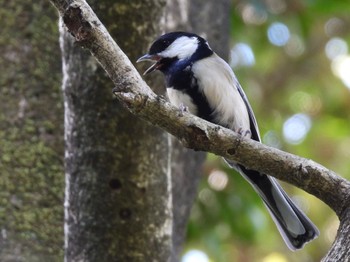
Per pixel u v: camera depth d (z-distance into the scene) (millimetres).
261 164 6285
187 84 8312
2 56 10070
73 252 7836
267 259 15414
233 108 8367
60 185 9688
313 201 15875
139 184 7777
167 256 7918
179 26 10961
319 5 13820
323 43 17047
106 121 7738
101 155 7750
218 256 13328
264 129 15734
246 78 15648
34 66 10062
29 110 9898
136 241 7770
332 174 6246
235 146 6246
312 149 16141
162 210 7879
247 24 14781
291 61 16781
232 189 13164
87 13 6133
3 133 9781
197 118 6219
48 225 9508
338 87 16875
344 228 6102
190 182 10461
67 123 7938
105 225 7750
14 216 9453
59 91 10047
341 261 5918
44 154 9750
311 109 16750
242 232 13227
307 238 7582
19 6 10219
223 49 11406
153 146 7812
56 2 6207
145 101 6051
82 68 7766
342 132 16188
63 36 7891
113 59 6117
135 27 7859
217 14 11398
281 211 7824
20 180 9609
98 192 7754
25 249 9344
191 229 13188
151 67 8336
